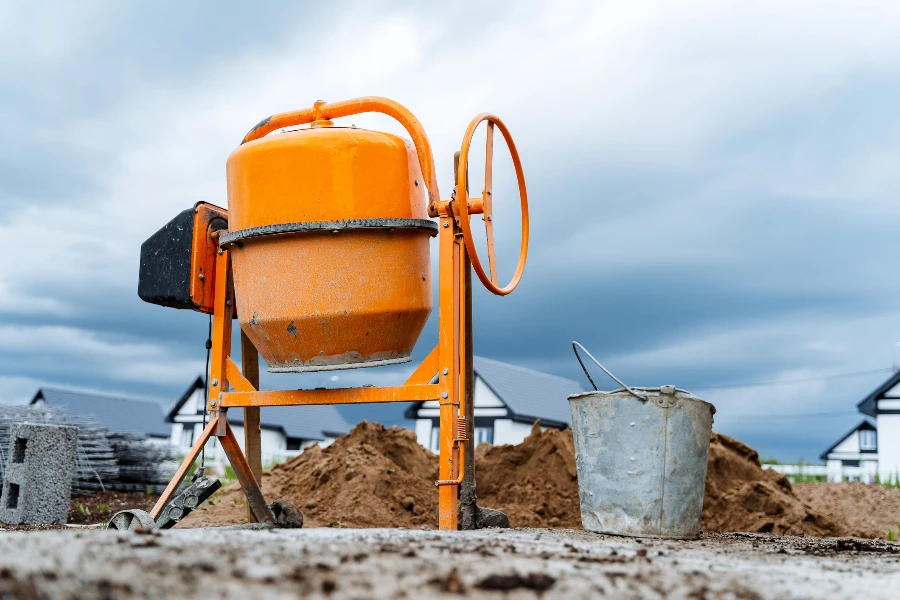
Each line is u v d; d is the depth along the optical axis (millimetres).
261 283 5289
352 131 5242
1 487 9109
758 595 2594
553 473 9094
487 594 2352
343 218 5105
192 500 5133
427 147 5352
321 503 8539
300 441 41312
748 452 10297
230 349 5797
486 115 5324
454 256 5227
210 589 2176
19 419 10242
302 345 5277
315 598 2166
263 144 5273
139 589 2117
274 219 5184
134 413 41594
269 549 2807
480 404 34969
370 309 5145
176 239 5820
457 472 5066
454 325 5148
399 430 10031
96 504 9734
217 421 5633
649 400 4984
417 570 2576
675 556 3586
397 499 8516
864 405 34656
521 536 4305
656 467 4941
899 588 2938
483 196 5344
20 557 2385
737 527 8773
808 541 5895
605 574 2762
